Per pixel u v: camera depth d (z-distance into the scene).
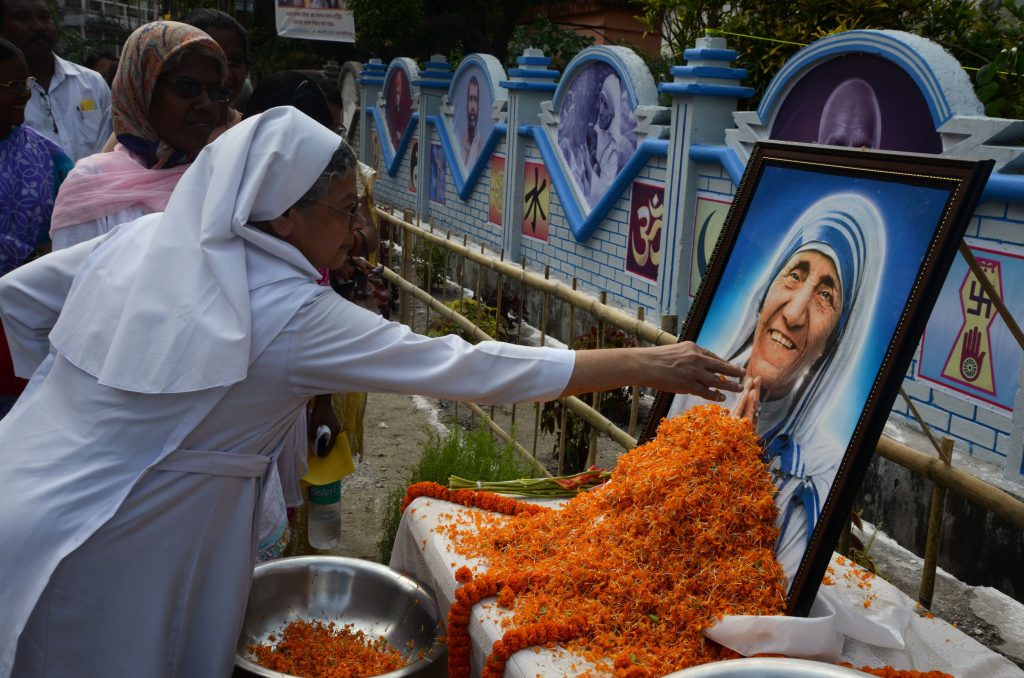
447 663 2.12
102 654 1.81
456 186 9.70
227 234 1.76
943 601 3.43
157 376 1.71
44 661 1.79
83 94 5.07
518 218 8.33
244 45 3.75
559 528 2.15
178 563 1.83
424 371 1.84
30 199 3.46
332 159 1.81
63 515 1.73
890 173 1.84
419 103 10.61
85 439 1.77
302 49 16.31
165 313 1.73
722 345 2.19
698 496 1.86
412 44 14.50
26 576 1.72
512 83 8.01
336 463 3.05
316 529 3.08
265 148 1.78
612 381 1.96
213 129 2.90
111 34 24.30
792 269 2.03
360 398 3.37
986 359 3.99
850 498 1.71
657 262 6.36
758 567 1.80
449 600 2.09
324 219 1.84
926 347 4.32
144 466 1.76
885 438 2.46
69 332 1.85
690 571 1.84
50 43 4.84
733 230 2.27
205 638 1.92
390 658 2.24
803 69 4.84
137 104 2.81
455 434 3.75
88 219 2.82
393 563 2.62
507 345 1.92
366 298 3.12
